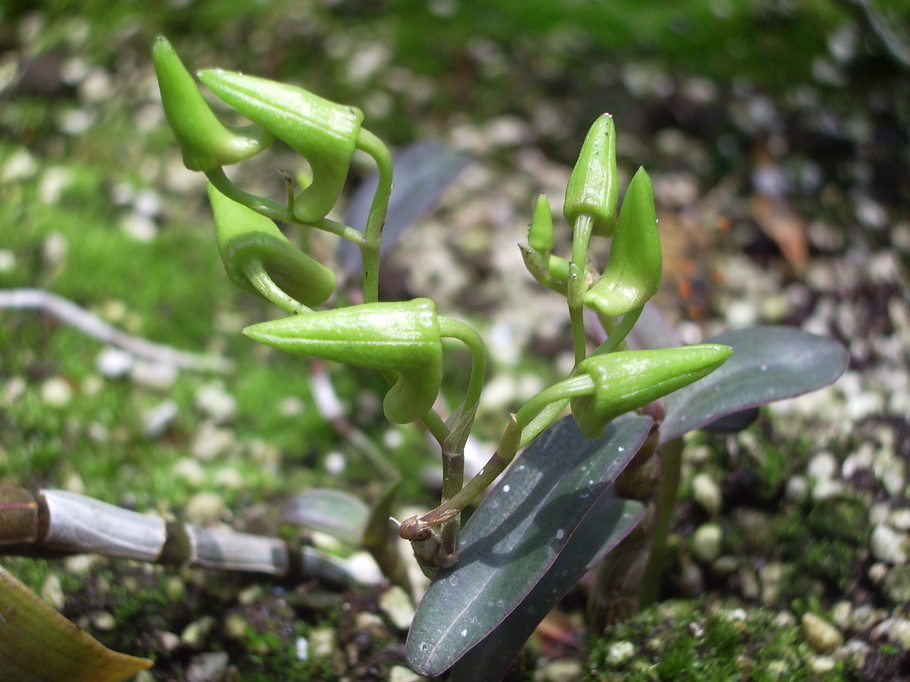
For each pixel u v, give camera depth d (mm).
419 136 397
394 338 146
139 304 329
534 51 424
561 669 219
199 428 296
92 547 197
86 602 227
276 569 228
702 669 208
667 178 382
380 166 156
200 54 431
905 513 246
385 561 227
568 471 178
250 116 149
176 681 216
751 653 215
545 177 390
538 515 176
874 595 232
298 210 157
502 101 409
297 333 144
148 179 382
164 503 261
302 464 291
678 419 192
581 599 239
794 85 414
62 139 400
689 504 254
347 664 221
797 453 261
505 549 175
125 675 187
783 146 392
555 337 340
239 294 343
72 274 332
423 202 278
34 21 458
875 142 397
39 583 230
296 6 443
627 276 158
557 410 167
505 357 332
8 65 441
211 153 151
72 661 181
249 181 385
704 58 420
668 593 238
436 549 173
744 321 331
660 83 410
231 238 165
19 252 334
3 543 186
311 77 417
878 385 300
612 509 188
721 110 402
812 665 215
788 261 353
